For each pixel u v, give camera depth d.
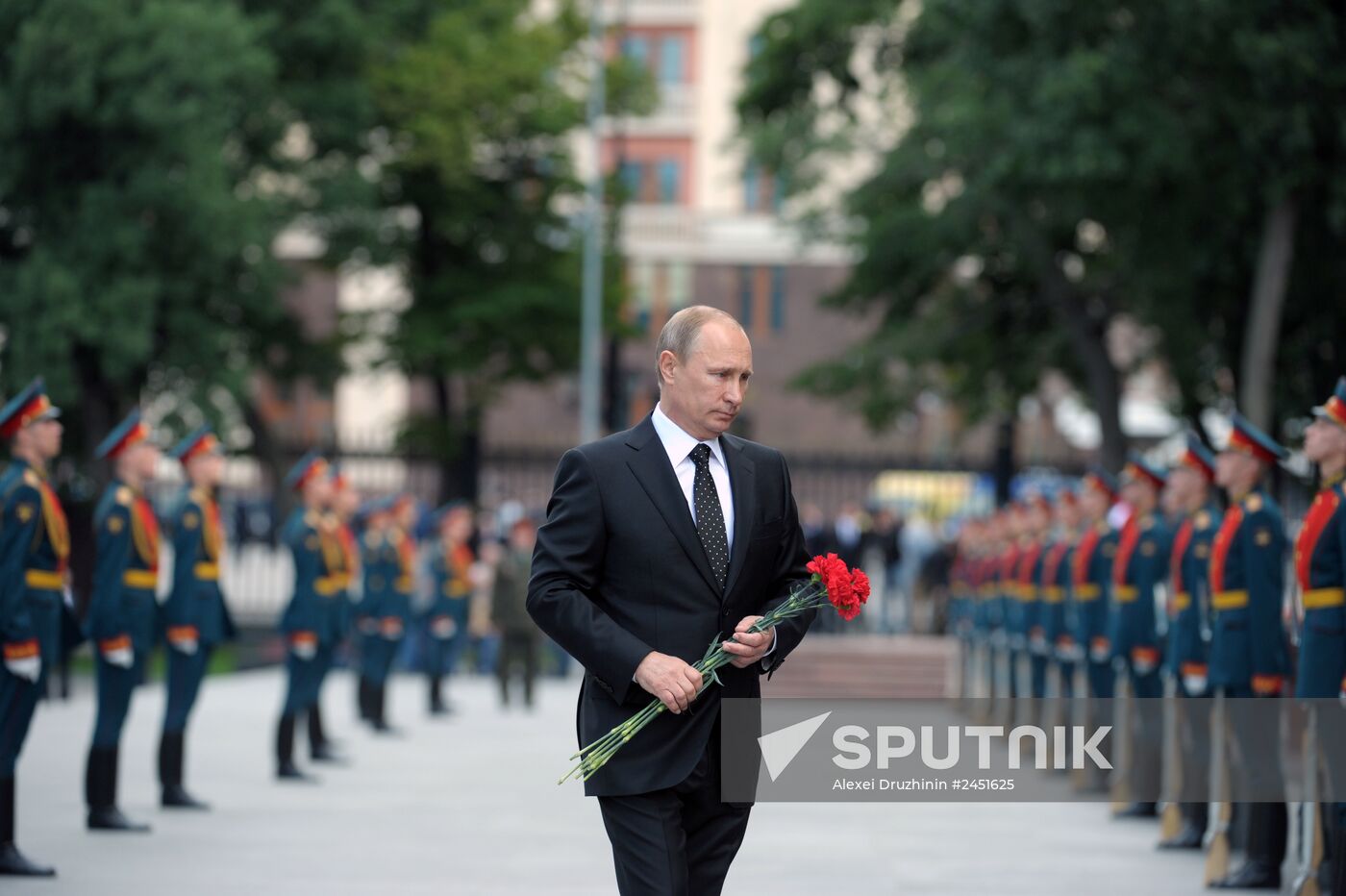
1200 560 23.44
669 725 11.21
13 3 50.06
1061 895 20.08
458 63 74.56
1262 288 47.03
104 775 23.95
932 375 76.25
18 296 50.59
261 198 65.62
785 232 71.44
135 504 24.22
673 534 11.41
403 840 23.84
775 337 120.56
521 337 76.06
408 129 73.19
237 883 20.09
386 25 74.75
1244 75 44.25
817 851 23.67
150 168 52.25
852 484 113.88
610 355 67.19
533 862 22.05
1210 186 48.28
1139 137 44.59
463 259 78.44
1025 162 49.41
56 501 20.80
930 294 72.06
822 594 11.50
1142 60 43.50
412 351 73.94
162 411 58.47
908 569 68.12
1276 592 20.47
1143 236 51.66
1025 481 67.19
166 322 56.19
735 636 11.16
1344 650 17.62
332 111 72.00
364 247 74.50
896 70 64.94
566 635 11.17
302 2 70.62
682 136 121.62
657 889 10.98
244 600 74.19
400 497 41.19
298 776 30.50
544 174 77.94
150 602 24.27
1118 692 31.02
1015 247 65.75
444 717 44.94
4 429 20.56
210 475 26.80
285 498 71.88
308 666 30.73
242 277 64.44
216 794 28.52
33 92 49.59
